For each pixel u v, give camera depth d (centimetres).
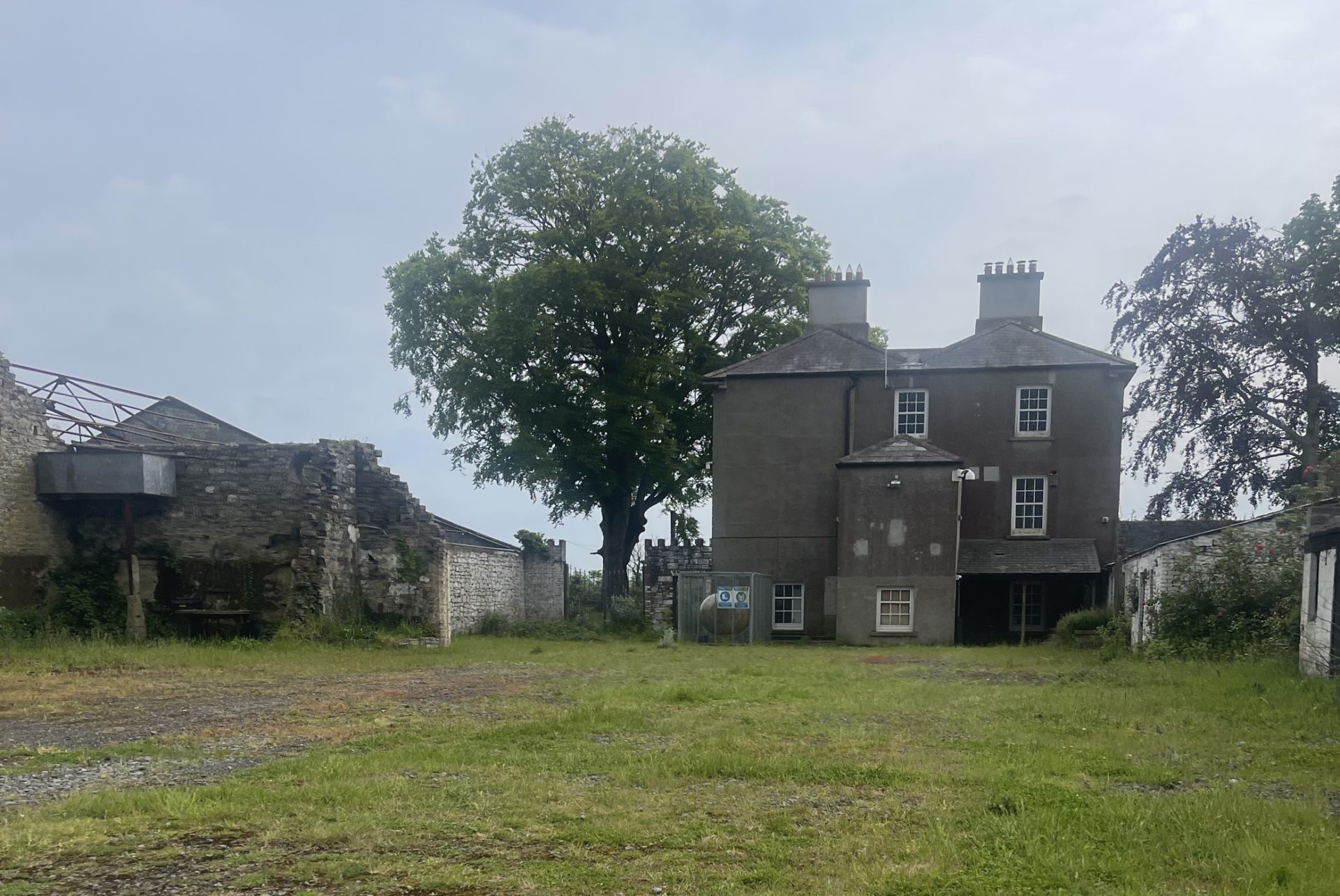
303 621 2088
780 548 2788
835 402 2797
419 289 3366
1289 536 1619
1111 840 550
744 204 3453
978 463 2694
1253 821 584
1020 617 2650
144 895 462
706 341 3512
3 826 575
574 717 996
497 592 3512
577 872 493
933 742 862
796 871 502
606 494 3488
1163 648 1606
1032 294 2903
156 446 2203
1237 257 2916
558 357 3384
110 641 1920
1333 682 1159
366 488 2302
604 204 3369
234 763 783
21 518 1995
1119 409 2647
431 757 793
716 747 829
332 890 469
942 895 468
